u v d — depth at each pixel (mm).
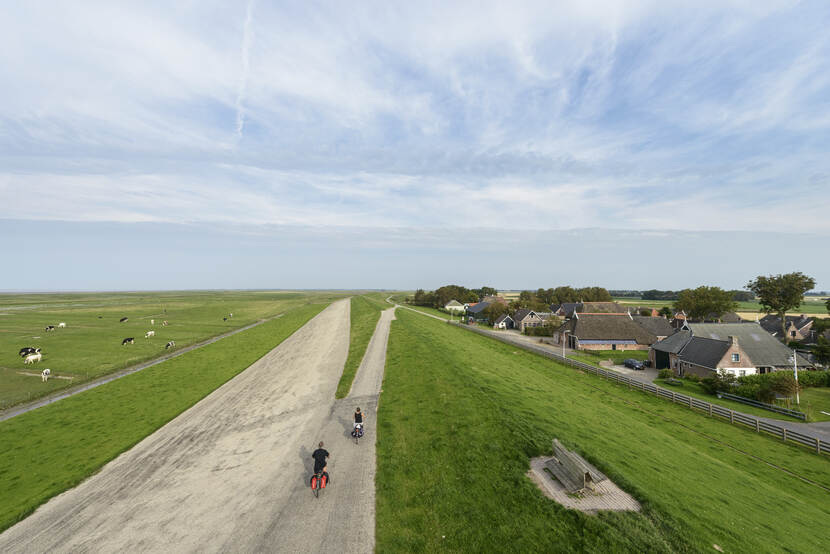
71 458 21500
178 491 17062
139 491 17297
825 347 49656
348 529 13289
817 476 21688
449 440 19109
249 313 124125
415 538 12492
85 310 133250
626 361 55094
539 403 25031
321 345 56656
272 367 43250
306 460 19281
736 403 37156
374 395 29297
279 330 77688
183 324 91625
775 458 23953
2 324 89688
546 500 13297
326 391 31828
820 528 14789
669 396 36031
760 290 76125
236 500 15883
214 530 13836
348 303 169500
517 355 53500
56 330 79250
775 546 12039
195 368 44125
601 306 98562
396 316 91938
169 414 28469
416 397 26688
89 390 36469
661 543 10922
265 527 13758
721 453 24094
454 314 133750
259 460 19688
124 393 34875
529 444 17312
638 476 15383
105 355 54188
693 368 47656
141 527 14367
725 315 93688
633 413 31141
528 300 128750
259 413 27547
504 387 27953
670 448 21531
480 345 57156
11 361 50500
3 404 33969
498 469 15805
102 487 17891
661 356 54969
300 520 14031
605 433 21250
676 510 12828
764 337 48531
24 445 23781
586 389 37688
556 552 11078
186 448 22094
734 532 12266
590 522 11914
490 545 11758
